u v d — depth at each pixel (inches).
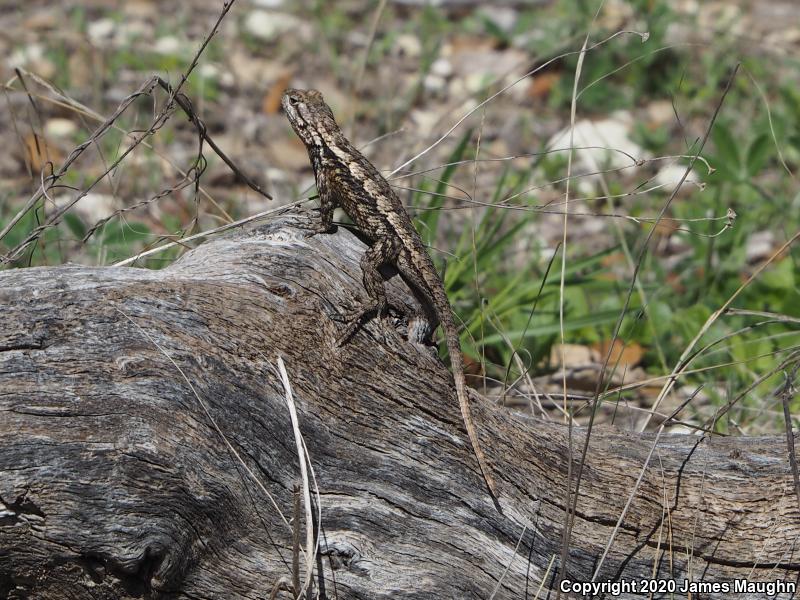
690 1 903.7
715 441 322.0
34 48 761.6
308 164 652.1
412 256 302.4
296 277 279.0
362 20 884.6
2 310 244.7
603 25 785.6
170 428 246.2
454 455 281.4
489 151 678.5
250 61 780.0
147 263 406.0
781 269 494.0
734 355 441.4
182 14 856.3
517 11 888.9
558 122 726.5
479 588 276.4
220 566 256.7
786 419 277.1
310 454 264.5
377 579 267.0
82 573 245.9
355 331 278.4
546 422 314.5
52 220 308.8
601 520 294.5
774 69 772.6
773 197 603.2
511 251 556.1
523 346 428.5
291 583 258.2
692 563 294.4
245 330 262.5
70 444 238.4
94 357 245.9
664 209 295.0
